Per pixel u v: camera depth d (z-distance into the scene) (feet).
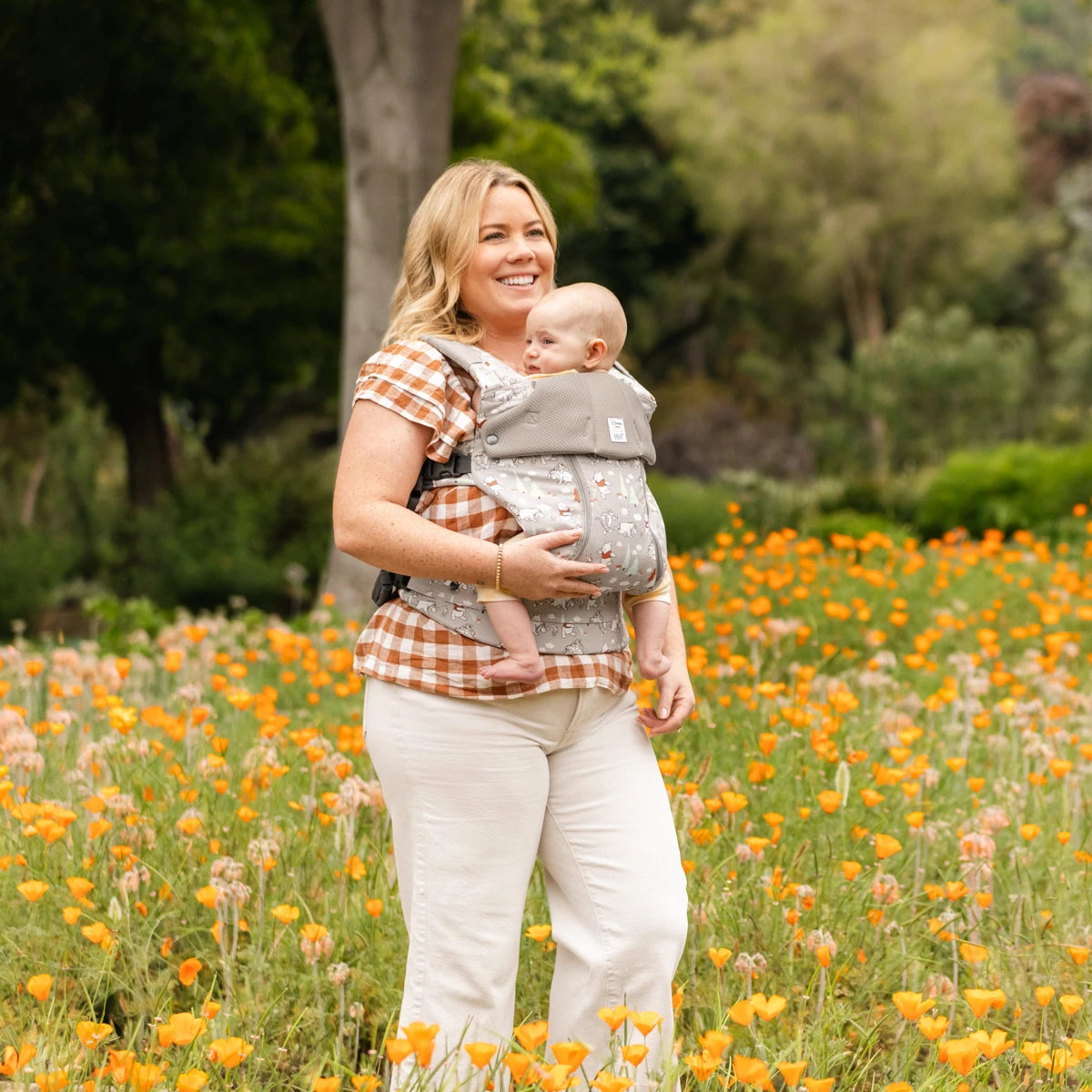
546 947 10.57
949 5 123.85
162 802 12.07
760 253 120.98
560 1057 6.54
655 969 8.16
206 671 19.85
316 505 66.33
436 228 8.77
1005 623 25.11
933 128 118.32
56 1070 7.32
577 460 8.06
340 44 35.58
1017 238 121.19
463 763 8.07
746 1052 8.89
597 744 8.41
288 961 10.25
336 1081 6.61
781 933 10.48
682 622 24.27
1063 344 126.52
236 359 65.82
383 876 11.16
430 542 7.78
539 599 7.97
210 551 61.77
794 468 115.14
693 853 11.26
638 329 126.82
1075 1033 9.55
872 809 12.51
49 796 12.54
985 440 104.27
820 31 118.73
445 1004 8.18
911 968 10.33
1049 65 169.07
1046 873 12.05
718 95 117.19
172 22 53.06
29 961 9.83
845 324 130.31
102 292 56.95
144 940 10.26
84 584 61.93
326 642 24.70
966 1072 6.88
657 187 116.16
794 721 13.38
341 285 59.06
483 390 8.02
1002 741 14.83
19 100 54.70
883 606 25.96
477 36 62.69
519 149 61.82
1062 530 43.24
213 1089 8.01
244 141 57.16
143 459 67.56
